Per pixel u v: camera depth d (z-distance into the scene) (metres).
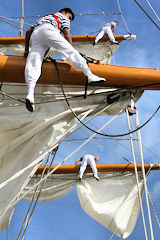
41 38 4.70
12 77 4.91
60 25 4.86
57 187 10.07
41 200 9.92
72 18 5.16
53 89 5.40
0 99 5.39
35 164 4.91
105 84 5.16
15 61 4.84
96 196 9.97
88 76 4.59
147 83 5.16
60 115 5.13
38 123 5.14
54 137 5.05
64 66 4.94
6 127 5.18
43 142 5.04
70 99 5.35
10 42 10.03
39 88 5.38
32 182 10.16
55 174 10.27
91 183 10.17
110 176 10.29
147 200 5.50
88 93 5.36
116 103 5.40
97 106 5.36
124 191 9.97
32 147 5.10
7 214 8.03
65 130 5.12
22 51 10.09
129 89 5.36
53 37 4.64
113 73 5.05
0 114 5.27
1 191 4.98
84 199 9.86
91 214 9.63
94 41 11.20
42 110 5.27
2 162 5.20
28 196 9.97
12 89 5.44
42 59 4.76
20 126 5.20
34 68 4.65
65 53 4.66
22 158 5.11
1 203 4.87
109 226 9.41
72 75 4.96
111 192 10.00
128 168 10.27
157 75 5.13
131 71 5.09
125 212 9.55
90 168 10.19
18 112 5.29
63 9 5.12
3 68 4.80
